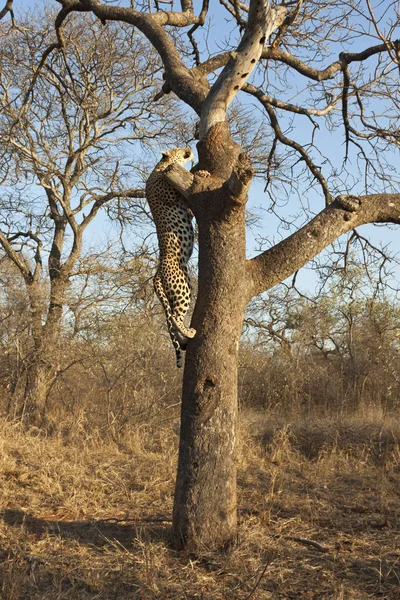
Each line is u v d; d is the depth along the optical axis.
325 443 10.48
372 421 11.52
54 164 15.41
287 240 6.30
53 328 13.50
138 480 8.75
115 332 13.45
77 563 5.75
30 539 6.40
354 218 6.41
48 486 8.19
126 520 7.03
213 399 5.88
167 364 13.47
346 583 5.36
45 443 10.55
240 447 10.02
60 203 15.12
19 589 5.12
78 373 14.27
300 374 14.54
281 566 5.66
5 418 12.06
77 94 14.70
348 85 8.61
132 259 14.37
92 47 15.16
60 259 16.12
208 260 6.02
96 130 15.28
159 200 6.95
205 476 5.86
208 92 6.75
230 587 5.23
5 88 14.75
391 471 9.22
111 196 15.54
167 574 5.41
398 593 5.13
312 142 9.38
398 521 7.14
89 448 10.65
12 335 13.44
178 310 6.74
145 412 12.16
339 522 7.09
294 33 8.71
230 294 5.98
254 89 8.55
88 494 8.03
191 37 8.98
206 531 5.85
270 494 7.77
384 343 14.73
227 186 5.75
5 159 14.86
